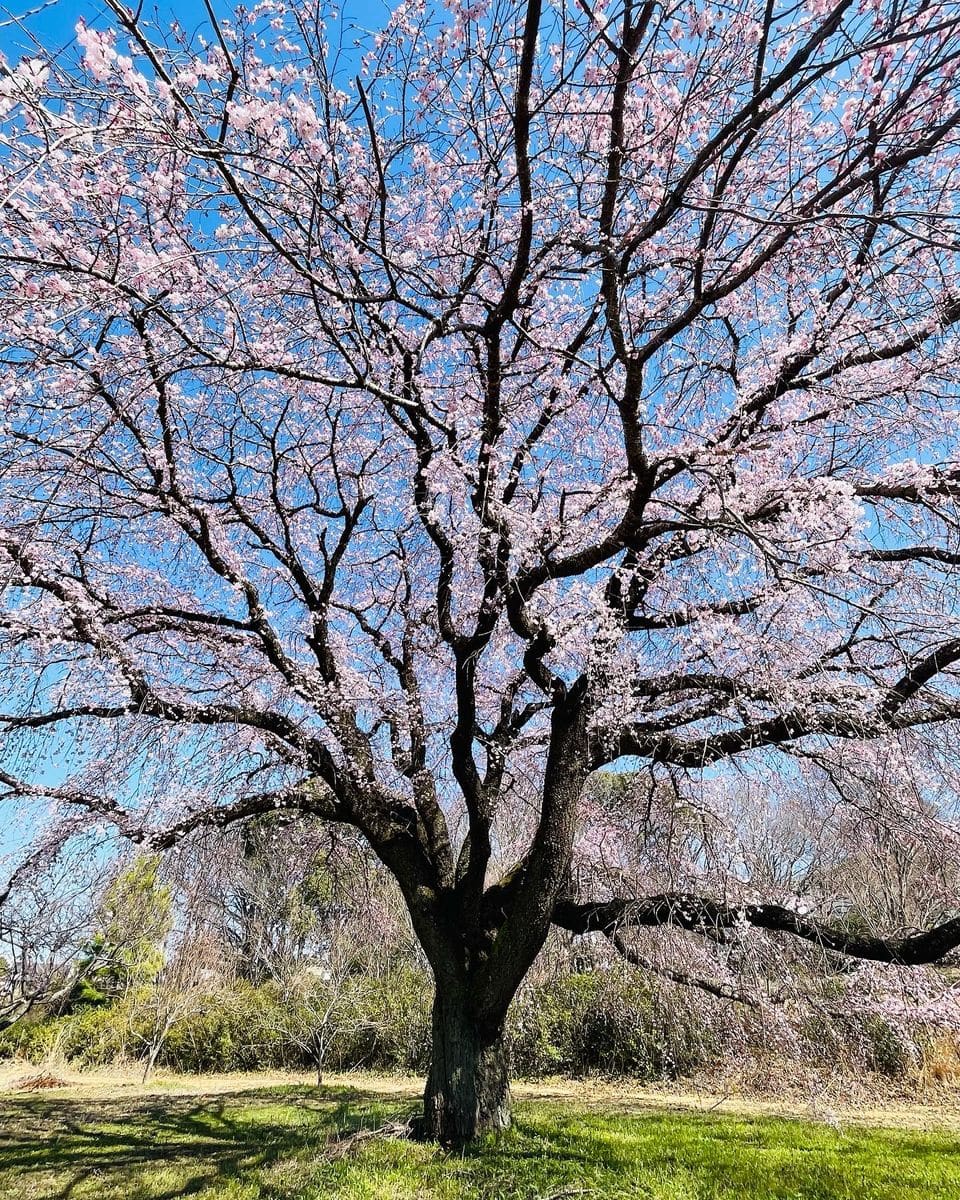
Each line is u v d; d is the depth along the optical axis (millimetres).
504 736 8500
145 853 7902
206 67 3656
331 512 8578
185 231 5273
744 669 6457
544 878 6547
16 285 4316
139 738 7738
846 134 4551
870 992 6828
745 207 4465
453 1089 6852
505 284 5680
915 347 5188
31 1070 17344
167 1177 6672
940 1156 6180
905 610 5723
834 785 6711
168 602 8469
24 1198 6262
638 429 5395
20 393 5023
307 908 17672
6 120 2928
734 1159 6066
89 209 4648
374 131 5074
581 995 13297
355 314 5520
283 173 4395
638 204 5941
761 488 6227
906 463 5801
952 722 6348
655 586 6863
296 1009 16641
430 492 7555
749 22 4266
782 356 5973
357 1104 10844
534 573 6602
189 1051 17391
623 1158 6098
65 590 6582
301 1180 6008
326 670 8086
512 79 5207
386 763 8852
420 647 9242
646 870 8008
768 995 7004
